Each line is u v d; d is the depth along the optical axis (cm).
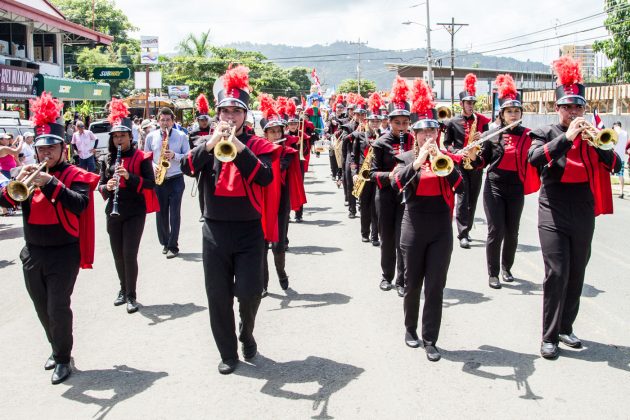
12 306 712
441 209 531
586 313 653
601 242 1025
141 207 678
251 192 507
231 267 518
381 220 724
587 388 475
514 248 766
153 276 818
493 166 741
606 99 2872
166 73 6209
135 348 570
